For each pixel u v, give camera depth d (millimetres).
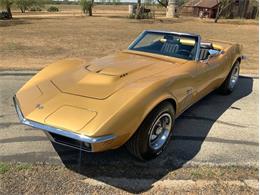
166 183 2863
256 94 5805
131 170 3061
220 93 5633
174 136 3832
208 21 33188
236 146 3629
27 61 8242
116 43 12844
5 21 25312
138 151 2990
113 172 3016
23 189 2693
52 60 8531
